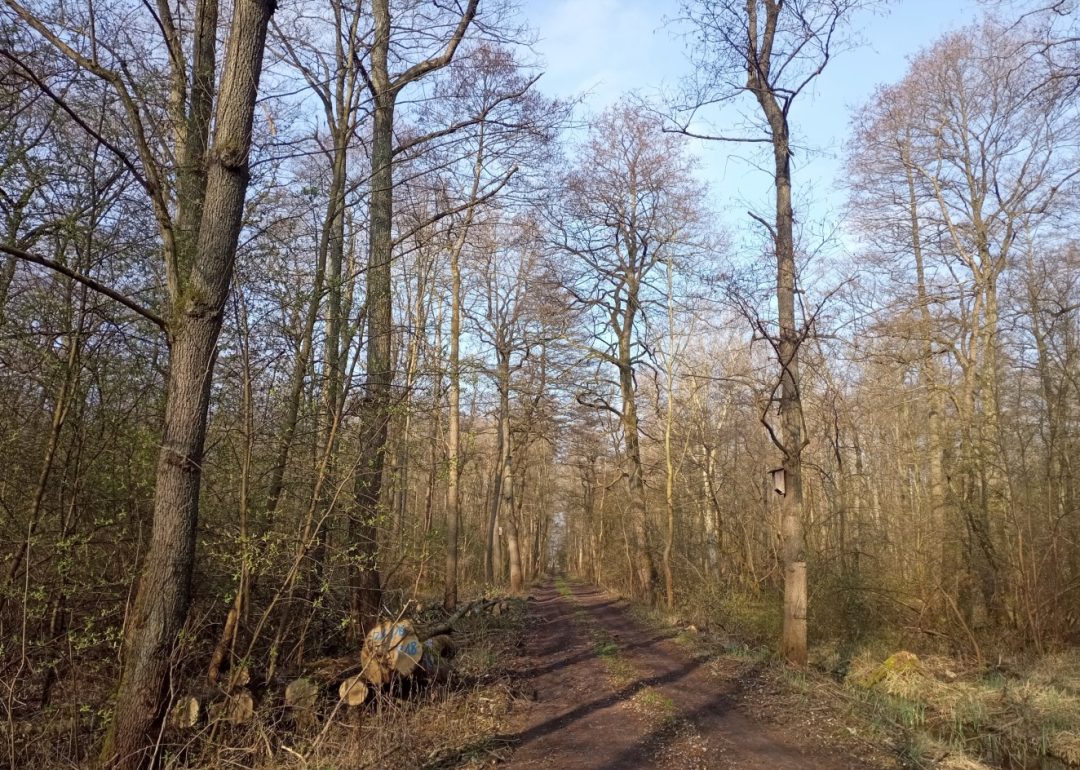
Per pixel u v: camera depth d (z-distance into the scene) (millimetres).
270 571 7172
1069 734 8023
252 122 6164
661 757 6492
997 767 6980
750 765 6250
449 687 8680
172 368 5840
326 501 7758
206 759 6074
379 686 7594
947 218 18000
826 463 19953
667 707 8281
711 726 7547
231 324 7391
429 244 12562
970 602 13805
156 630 5492
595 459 33812
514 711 8305
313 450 7844
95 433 7465
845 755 6547
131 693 5395
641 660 11906
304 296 7734
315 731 6809
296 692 6934
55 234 6895
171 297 5988
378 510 7934
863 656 12672
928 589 13867
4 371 6793
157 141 7488
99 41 6582
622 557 31031
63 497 6957
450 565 18266
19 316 6773
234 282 6879
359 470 7797
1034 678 10992
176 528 5637
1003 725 8656
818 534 18047
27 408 7164
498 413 28375
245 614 6852
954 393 15586
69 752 6020
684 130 12867
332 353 8422
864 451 20156
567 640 14641
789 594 11516
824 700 8711
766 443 21656
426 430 9609
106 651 7211
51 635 6586
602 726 7594
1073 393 14344
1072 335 14359
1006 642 13164
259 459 7477
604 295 24453
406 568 9234
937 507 14453
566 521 58250
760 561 20844
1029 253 15773
